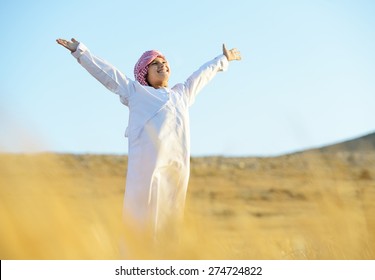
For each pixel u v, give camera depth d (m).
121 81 11.27
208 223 5.95
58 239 5.19
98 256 5.34
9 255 4.93
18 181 5.19
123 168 46.53
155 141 10.28
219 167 50.22
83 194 6.16
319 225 6.18
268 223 21.75
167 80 11.72
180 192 10.97
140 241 6.07
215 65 12.42
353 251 5.89
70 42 11.24
